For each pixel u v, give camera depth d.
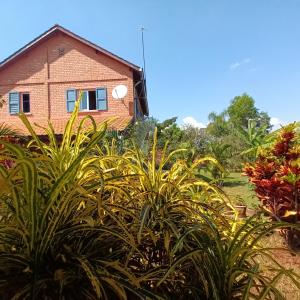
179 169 2.72
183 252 2.20
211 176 12.37
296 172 5.62
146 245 2.28
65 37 25.30
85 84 25.02
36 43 25.12
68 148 2.20
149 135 14.22
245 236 2.21
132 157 2.79
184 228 2.27
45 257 1.91
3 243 1.93
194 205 2.63
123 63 24.59
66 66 25.20
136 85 25.61
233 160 24.75
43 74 25.30
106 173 2.44
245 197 11.41
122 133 16.36
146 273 2.09
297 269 4.46
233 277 2.12
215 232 2.19
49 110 25.11
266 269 2.58
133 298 2.02
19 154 1.75
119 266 1.94
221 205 2.72
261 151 6.88
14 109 25.30
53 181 1.97
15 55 25.17
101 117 24.50
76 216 2.05
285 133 6.48
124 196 2.43
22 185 1.86
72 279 1.88
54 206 1.95
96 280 1.75
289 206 5.62
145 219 2.05
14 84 25.42
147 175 2.46
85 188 2.07
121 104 24.55
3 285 1.85
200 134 31.06
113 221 2.18
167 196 2.52
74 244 2.03
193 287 2.15
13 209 1.91
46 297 1.84
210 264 2.13
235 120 80.81
